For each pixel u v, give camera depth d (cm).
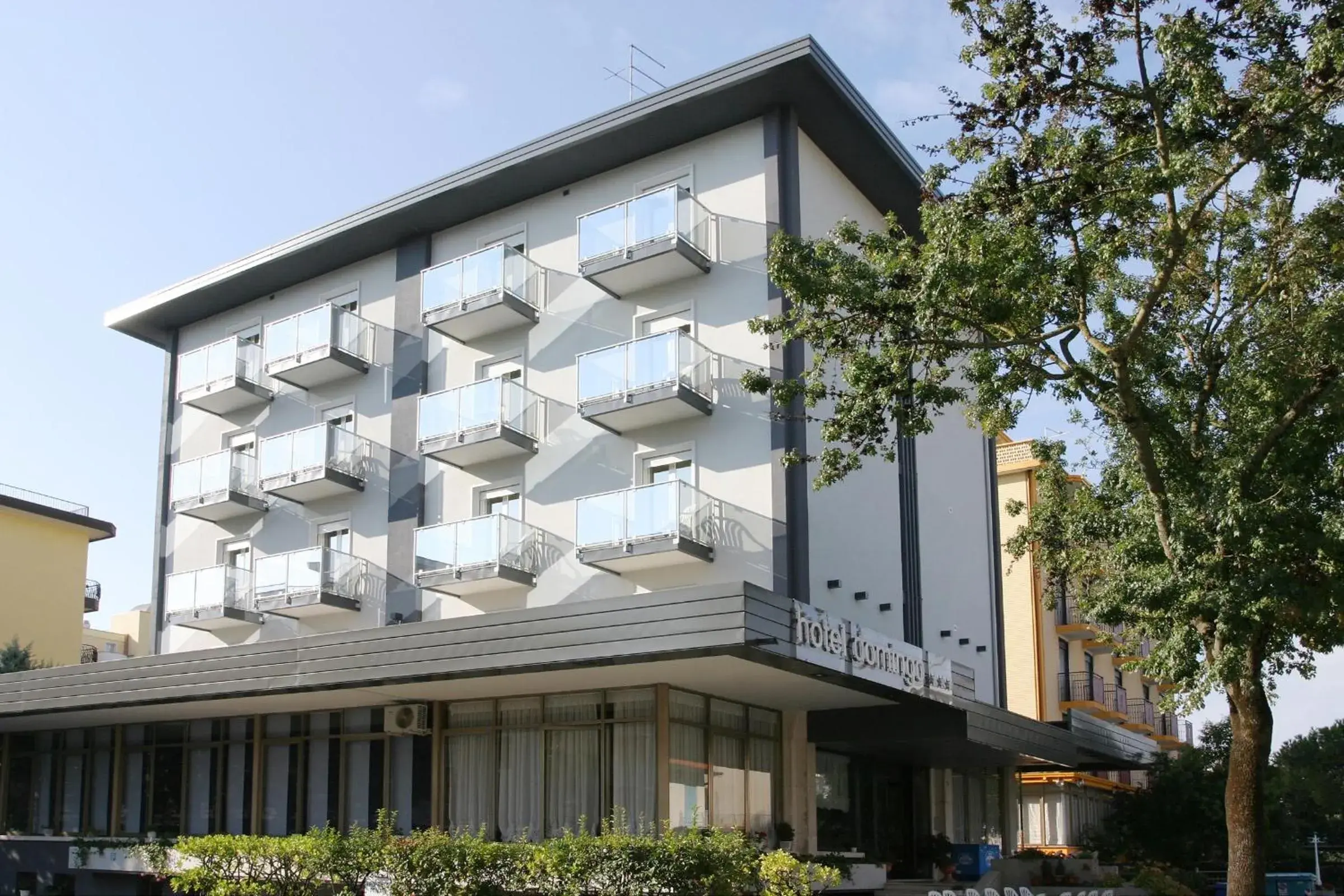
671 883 1520
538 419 2305
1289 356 1523
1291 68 1317
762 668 1678
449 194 2433
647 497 1995
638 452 2161
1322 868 4216
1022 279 1387
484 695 2020
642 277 2188
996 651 2778
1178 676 1520
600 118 2234
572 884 1584
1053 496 1866
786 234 1564
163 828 2430
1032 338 1527
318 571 2411
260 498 2670
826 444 2112
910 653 1939
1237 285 1641
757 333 1700
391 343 2580
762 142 2159
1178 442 1600
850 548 2162
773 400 1628
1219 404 1692
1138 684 4350
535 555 2233
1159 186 1352
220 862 1947
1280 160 1333
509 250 2328
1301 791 4503
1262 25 1352
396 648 1833
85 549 3816
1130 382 1559
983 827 2881
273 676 1975
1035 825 3578
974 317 1509
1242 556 1388
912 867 2495
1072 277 1508
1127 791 3872
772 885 1540
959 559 2678
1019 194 1426
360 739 2195
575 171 2352
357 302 2694
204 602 2598
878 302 1517
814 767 2186
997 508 2920
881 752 2334
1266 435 1516
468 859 1672
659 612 1588
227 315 2936
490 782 2016
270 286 2817
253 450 2788
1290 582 1330
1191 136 1356
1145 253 1599
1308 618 1393
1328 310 1496
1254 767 1507
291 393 2733
